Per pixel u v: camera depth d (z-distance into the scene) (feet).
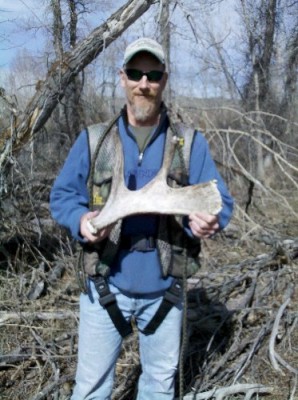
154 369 8.58
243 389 11.35
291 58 38.34
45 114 17.92
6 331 13.74
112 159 7.95
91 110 26.68
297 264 18.39
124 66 7.83
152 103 7.86
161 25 23.21
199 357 12.74
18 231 17.87
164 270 8.05
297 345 13.34
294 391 11.34
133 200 7.60
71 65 18.07
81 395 8.49
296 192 29.30
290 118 35.29
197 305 15.03
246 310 14.25
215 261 19.69
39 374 11.98
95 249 8.05
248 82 38.29
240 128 31.42
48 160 22.75
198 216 7.38
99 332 8.27
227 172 26.30
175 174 7.89
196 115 25.61
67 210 8.04
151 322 8.31
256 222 23.32
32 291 15.94
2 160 17.20
